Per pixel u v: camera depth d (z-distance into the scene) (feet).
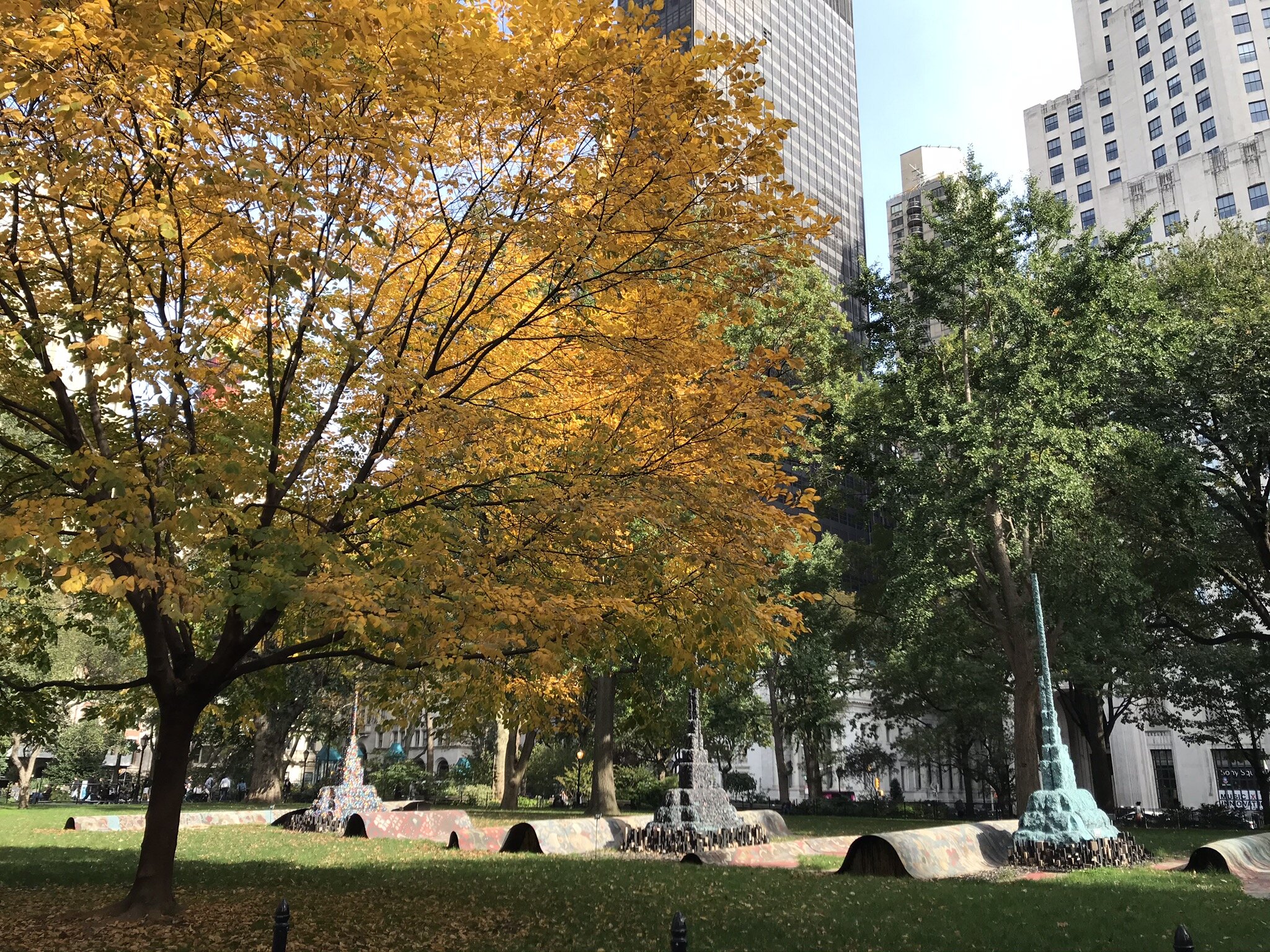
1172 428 86.94
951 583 80.07
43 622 39.83
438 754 235.20
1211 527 83.20
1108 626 88.48
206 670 31.89
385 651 33.73
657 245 29.55
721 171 28.07
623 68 26.32
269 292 26.23
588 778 151.12
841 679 140.97
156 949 26.05
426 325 34.50
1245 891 43.80
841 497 97.66
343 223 25.71
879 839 50.75
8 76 20.53
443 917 31.99
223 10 22.59
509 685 37.14
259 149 25.13
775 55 378.32
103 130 23.00
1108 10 272.72
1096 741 131.03
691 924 31.65
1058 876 49.44
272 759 131.44
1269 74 222.89
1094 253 85.05
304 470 31.96
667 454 30.66
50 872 43.83
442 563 25.71
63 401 29.63
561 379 33.14
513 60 26.12
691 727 67.56
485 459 31.76
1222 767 172.45
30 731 39.91
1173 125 237.66
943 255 90.22
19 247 27.55
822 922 32.48
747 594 31.50
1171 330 82.84
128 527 21.45
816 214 28.86
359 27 23.06
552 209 28.14
